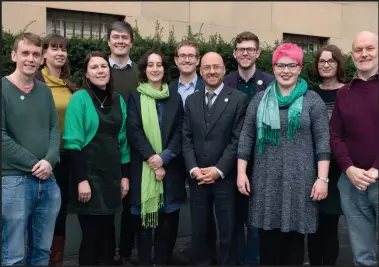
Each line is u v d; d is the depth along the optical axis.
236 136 3.07
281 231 2.85
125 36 3.65
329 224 3.25
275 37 5.93
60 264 3.47
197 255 3.15
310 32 6.13
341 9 6.29
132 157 3.31
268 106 2.88
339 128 2.92
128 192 3.45
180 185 3.37
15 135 2.73
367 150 2.79
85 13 5.33
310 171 2.85
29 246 3.01
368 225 2.91
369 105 2.80
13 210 2.69
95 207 3.06
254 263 3.61
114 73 3.64
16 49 2.77
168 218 3.41
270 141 2.87
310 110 2.87
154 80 3.30
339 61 3.37
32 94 2.81
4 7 4.83
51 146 2.83
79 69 4.41
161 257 3.43
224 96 3.14
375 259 2.94
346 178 2.94
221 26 5.71
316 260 3.35
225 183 3.08
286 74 2.86
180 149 3.28
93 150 3.07
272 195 2.86
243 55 3.57
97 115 3.08
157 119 3.27
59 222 3.43
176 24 5.53
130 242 3.73
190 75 3.64
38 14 4.99
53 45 3.36
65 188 3.38
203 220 3.13
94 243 3.20
